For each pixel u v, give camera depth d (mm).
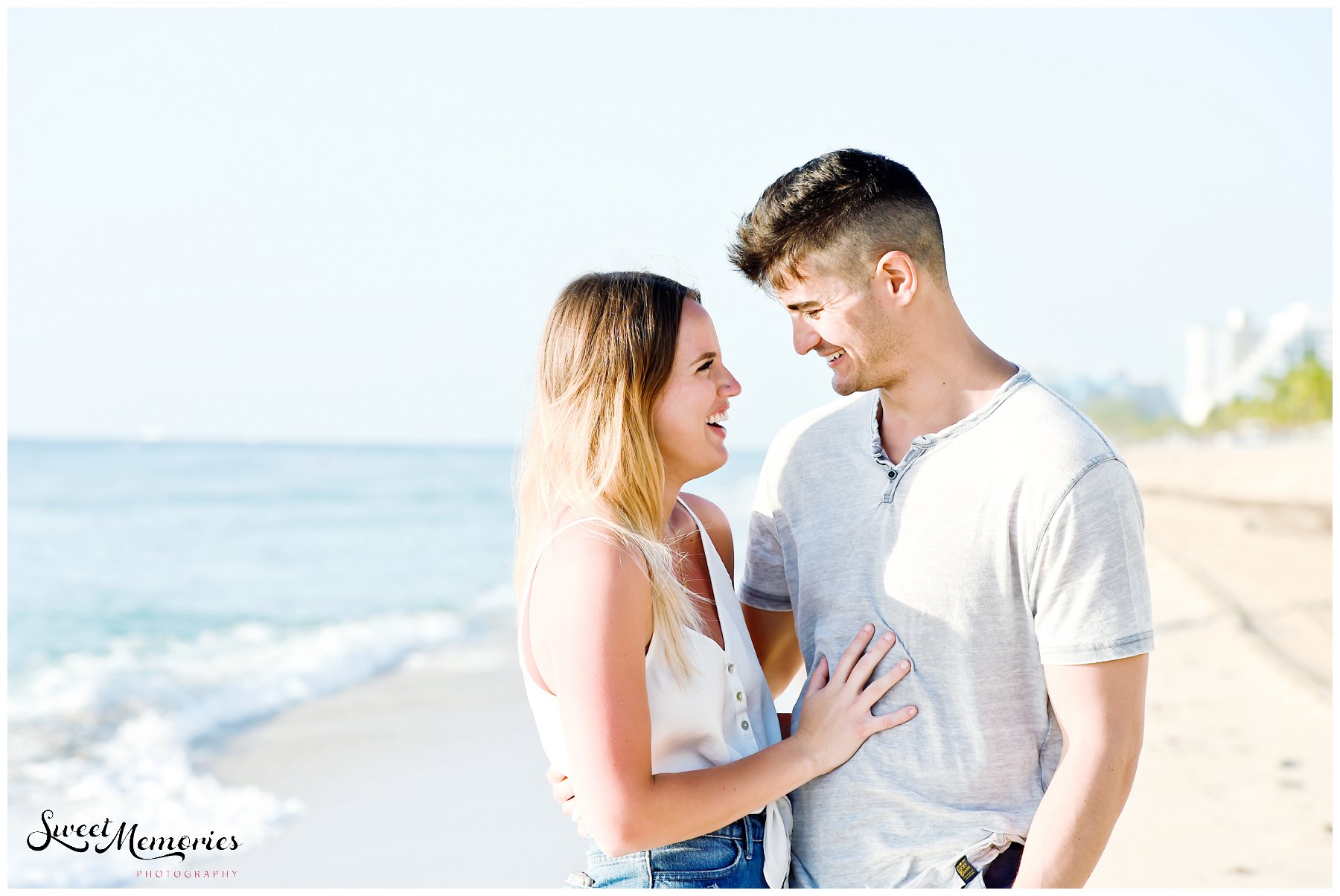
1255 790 4773
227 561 20703
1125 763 1666
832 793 1868
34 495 29844
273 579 18297
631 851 1635
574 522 1739
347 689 8039
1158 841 4160
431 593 16250
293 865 4367
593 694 1636
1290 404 99375
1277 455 52781
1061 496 1686
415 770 5715
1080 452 1701
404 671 8844
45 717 7105
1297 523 19391
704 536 2072
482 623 12094
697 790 1692
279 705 7500
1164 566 12883
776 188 1942
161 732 6719
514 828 4738
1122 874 3818
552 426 1854
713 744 1840
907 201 1853
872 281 1856
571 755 1658
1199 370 114938
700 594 2021
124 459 41750
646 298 1840
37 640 11703
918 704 1825
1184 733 5773
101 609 14789
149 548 22234
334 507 29750
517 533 1994
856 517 1953
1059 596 1692
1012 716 1800
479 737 6414
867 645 1894
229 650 10594
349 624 12266
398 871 4238
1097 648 1656
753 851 1822
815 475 2059
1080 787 1652
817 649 1989
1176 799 4684
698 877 1762
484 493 33531
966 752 1794
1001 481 1770
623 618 1665
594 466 1794
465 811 5004
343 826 4828
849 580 1941
